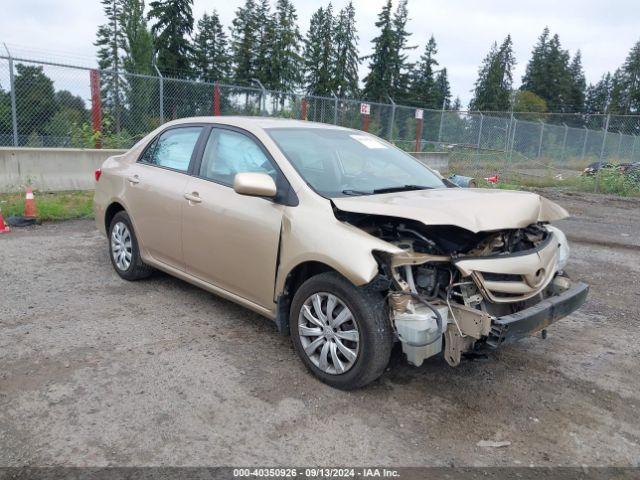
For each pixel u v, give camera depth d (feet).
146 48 139.23
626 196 52.75
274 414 10.44
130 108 39.91
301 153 13.21
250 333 14.16
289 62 158.92
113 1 155.12
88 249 22.18
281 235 12.05
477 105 271.69
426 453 9.50
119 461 8.87
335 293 11.04
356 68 189.06
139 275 17.60
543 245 11.69
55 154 35.27
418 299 10.48
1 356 12.31
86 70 37.11
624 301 18.69
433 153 65.72
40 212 27.61
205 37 171.32
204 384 11.44
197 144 15.21
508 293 10.73
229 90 44.88
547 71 291.79
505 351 13.93
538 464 9.38
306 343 11.86
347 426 10.17
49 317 14.71
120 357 12.50
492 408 11.11
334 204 11.37
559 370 13.01
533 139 72.79
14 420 9.87
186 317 15.07
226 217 13.29
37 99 35.42
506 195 12.08
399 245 11.10
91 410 10.28
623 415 11.15
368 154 14.78
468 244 11.05
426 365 12.85
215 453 9.21
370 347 10.62
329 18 182.09
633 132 68.74
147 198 16.01
